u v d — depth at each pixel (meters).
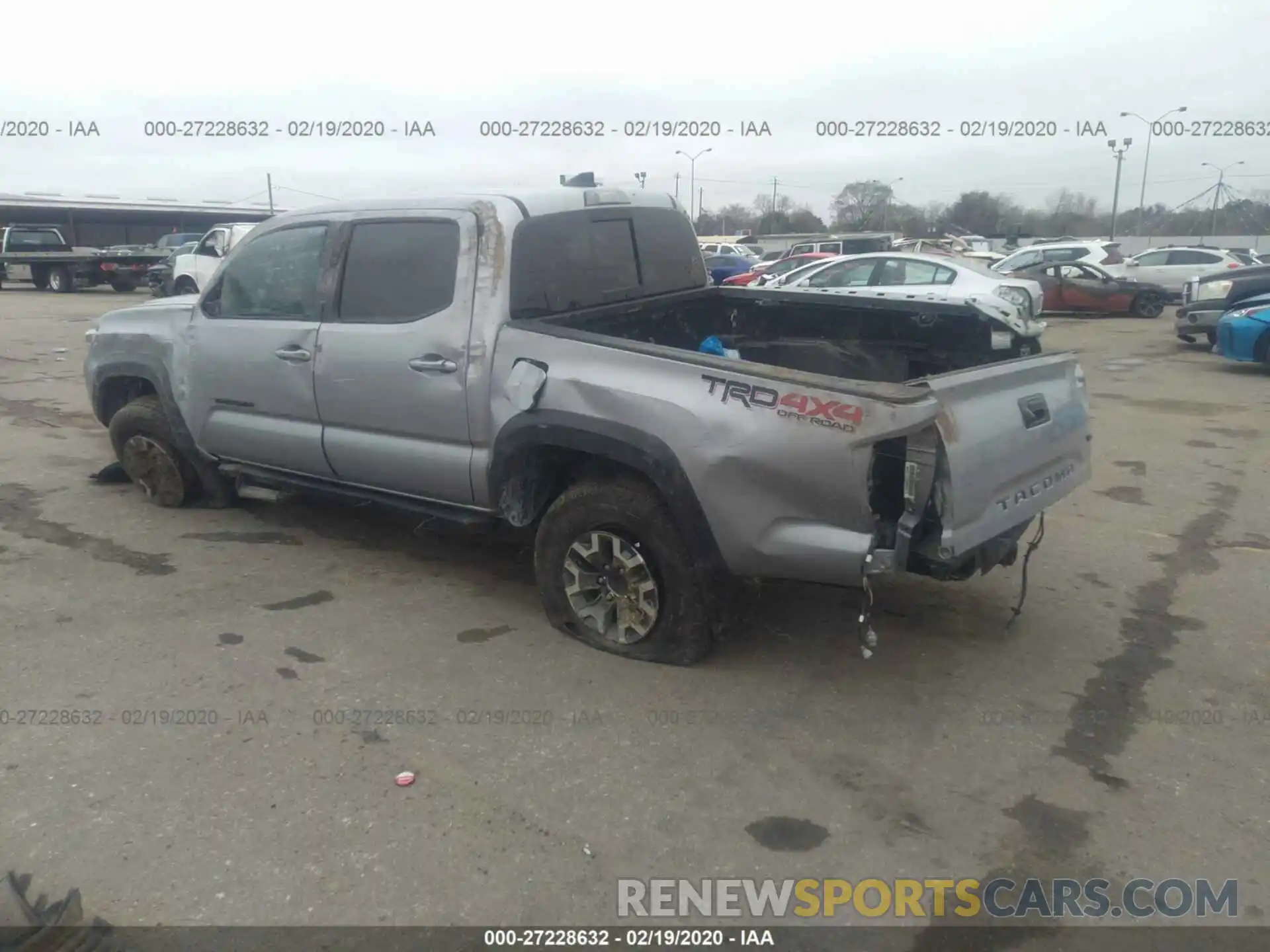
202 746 3.46
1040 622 4.65
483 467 4.36
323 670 4.05
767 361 5.50
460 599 4.80
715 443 3.65
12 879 2.61
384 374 4.57
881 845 3.02
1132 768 3.44
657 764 3.42
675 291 5.40
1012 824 3.13
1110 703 3.89
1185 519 6.27
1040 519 4.51
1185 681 4.08
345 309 4.76
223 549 5.43
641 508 3.95
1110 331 18.33
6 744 3.45
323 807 3.14
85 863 2.86
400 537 5.68
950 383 3.46
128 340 5.86
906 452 3.42
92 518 5.95
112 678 3.94
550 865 2.90
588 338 3.98
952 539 3.44
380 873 2.85
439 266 4.44
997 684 4.04
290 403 5.02
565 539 4.23
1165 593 5.02
